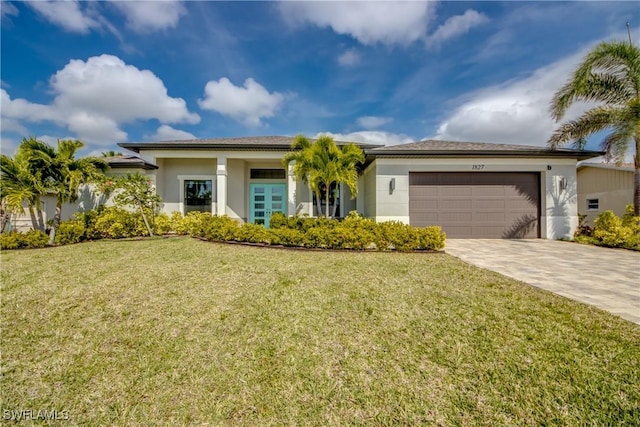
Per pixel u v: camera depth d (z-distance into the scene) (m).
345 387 2.68
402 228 8.95
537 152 11.93
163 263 6.98
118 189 12.05
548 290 5.13
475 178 12.33
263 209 15.55
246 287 5.23
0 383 2.80
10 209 9.69
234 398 2.59
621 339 3.31
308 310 4.24
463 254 8.55
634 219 10.53
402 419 2.32
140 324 3.93
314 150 10.42
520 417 2.29
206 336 3.61
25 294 4.98
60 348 3.40
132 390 2.72
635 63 10.70
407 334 3.54
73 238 10.09
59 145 10.01
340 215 14.79
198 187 14.89
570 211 12.08
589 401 2.41
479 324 3.74
